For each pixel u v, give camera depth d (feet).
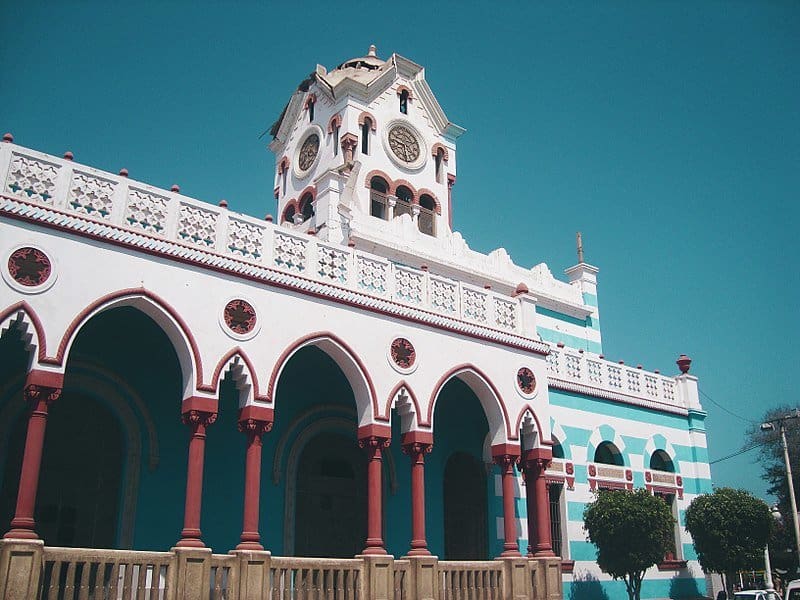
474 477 65.77
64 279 38.29
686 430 84.84
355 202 84.17
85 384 47.37
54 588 34.45
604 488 72.64
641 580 67.26
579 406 73.36
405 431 50.90
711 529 72.43
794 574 121.60
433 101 96.58
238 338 43.68
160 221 42.80
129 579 37.01
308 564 43.21
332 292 48.49
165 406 50.49
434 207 92.89
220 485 51.57
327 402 58.39
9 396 44.73
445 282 56.03
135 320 46.34
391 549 59.36
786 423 131.03
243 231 46.09
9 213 37.22
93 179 40.83
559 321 92.32
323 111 93.56
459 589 49.65
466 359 54.90
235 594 40.04
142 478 48.39
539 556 54.85
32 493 35.32
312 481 56.90
